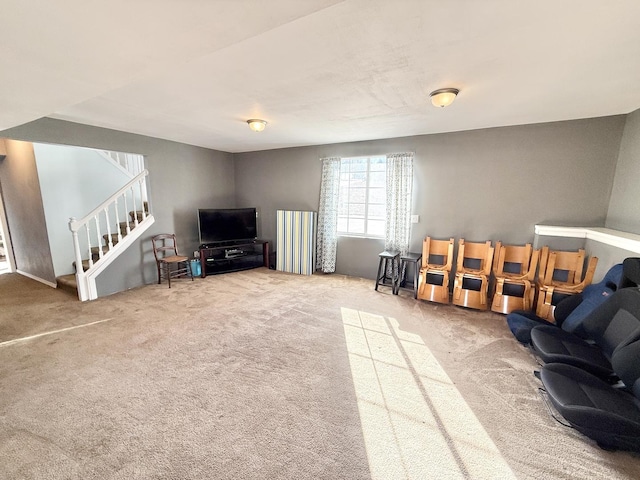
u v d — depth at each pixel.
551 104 2.63
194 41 1.20
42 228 4.05
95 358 2.39
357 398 1.95
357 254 4.82
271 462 1.47
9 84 1.65
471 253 3.64
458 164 3.77
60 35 1.14
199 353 2.48
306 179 5.11
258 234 5.80
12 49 1.25
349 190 4.84
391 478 1.40
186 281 4.59
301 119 3.20
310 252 5.00
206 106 2.73
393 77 2.04
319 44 1.59
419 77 2.05
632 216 2.71
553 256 3.07
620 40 1.54
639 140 2.66
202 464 1.46
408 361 2.38
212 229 5.01
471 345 2.62
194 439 1.61
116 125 3.53
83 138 3.47
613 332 1.96
